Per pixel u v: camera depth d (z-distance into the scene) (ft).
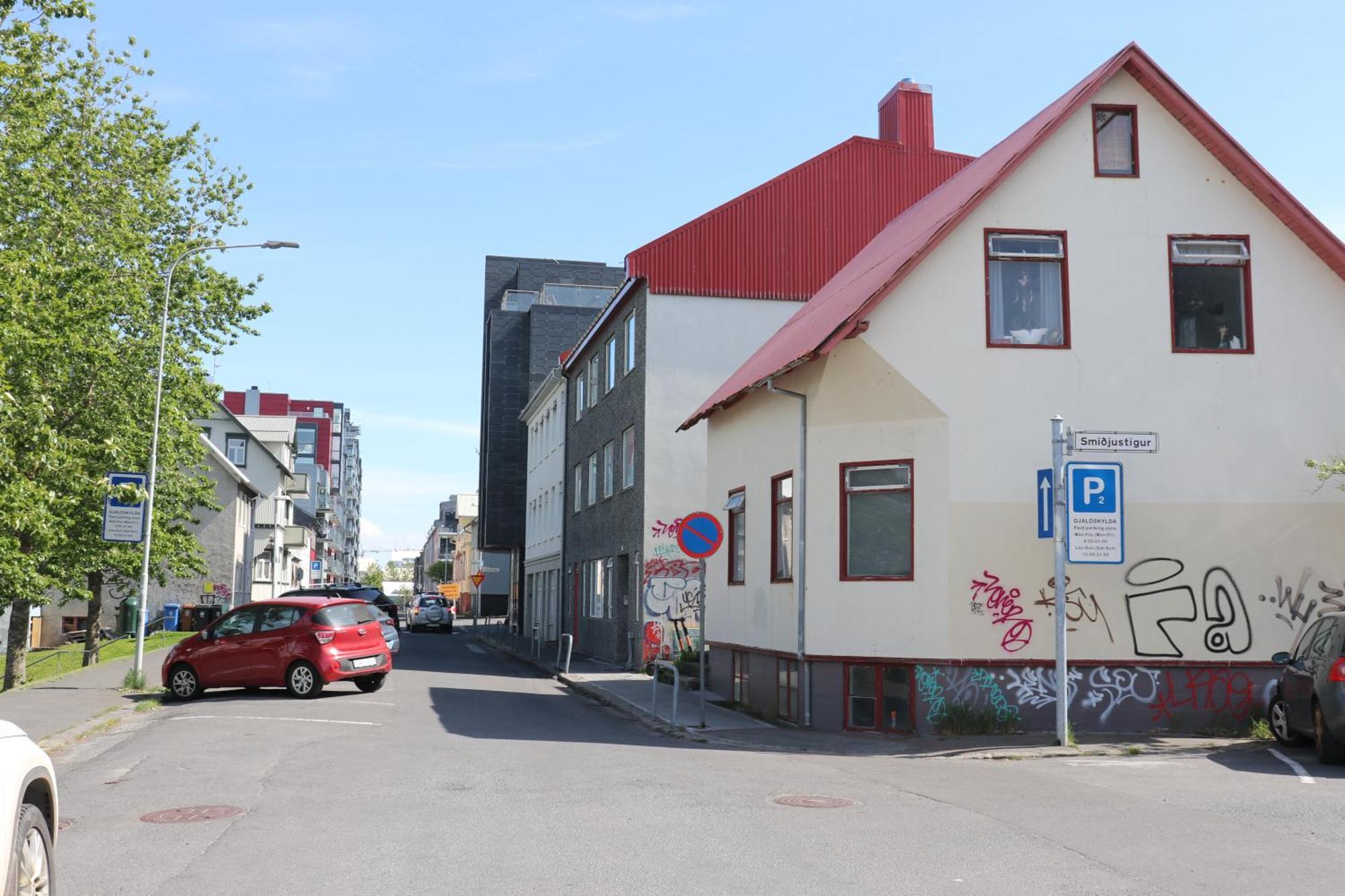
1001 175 50.65
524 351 191.93
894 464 52.19
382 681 71.31
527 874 22.25
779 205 97.25
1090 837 25.67
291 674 65.57
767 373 56.54
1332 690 37.52
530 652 126.72
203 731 48.11
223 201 95.61
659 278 94.94
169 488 92.48
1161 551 49.93
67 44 86.94
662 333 94.63
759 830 26.53
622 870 22.57
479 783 34.06
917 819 27.89
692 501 94.12
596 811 29.22
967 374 50.98
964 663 49.47
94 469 83.82
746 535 65.57
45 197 76.64
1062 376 51.06
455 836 26.09
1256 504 50.34
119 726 51.49
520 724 53.88
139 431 84.99
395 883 21.74
